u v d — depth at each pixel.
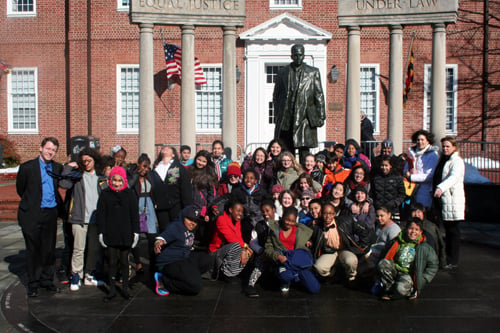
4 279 8.32
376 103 23.42
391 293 7.06
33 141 25.11
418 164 9.20
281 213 8.44
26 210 7.34
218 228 7.84
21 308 6.87
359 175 8.75
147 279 8.20
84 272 8.17
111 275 7.15
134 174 8.34
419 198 9.14
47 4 24.75
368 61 23.38
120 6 23.92
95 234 7.70
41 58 24.89
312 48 23.19
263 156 9.52
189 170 9.16
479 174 14.15
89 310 6.73
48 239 7.53
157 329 6.03
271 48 23.20
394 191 8.95
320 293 7.39
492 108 23.36
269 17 23.33
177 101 23.72
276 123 10.69
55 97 24.89
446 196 8.52
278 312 6.59
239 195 8.27
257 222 7.88
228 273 7.85
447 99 23.81
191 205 7.79
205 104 24.02
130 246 7.16
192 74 14.44
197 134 23.98
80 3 24.00
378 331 5.93
